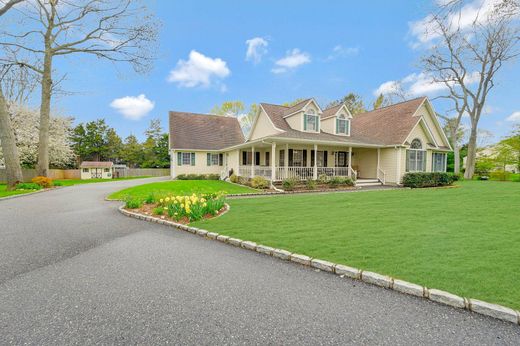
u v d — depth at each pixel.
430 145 19.30
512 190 12.29
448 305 2.63
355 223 5.88
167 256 4.21
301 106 18.44
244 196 11.70
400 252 3.95
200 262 3.94
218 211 7.52
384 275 3.17
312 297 2.84
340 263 3.59
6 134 14.53
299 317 2.46
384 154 18.47
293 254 3.98
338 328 2.29
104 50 16.41
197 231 5.56
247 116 41.00
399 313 2.52
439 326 2.32
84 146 46.19
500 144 23.28
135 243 4.94
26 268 3.71
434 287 2.85
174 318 2.45
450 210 7.37
